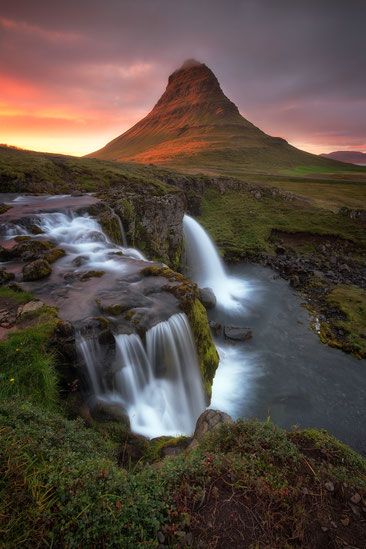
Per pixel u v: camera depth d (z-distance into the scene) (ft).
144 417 32.83
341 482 16.12
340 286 95.66
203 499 13.67
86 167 125.49
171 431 34.99
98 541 11.32
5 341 26.68
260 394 51.08
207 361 44.16
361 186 257.96
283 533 13.08
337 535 13.57
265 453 16.63
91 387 29.99
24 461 13.25
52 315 32.27
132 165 173.06
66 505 11.96
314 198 201.26
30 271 41.55
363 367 58.65
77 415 25.91
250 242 131.95
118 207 74.79
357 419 47.11
